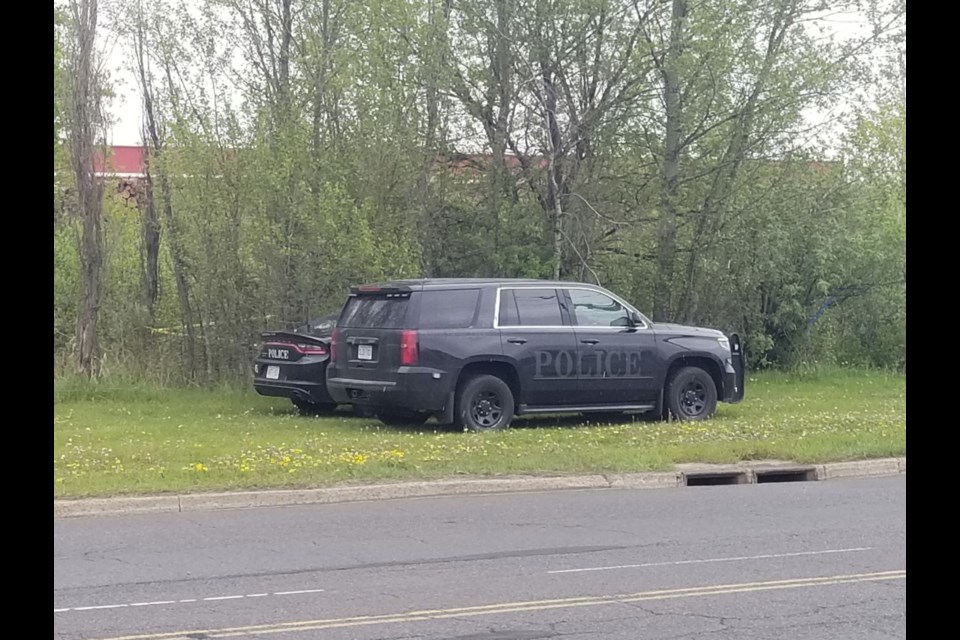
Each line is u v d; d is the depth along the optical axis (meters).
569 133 22.33
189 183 20.86
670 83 21.92
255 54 21.69
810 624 6.92
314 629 6.79
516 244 22.61
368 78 21.16
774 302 25.42
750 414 17.84
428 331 15.11
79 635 6.67
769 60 21.80
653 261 23.16
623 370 16.34
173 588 7.82
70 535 9.72
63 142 21.80
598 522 10.31
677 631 6.76
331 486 11.65
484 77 22.27
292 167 20.34
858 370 25.92
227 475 11.78
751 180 22.77
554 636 6.65
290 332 17.28
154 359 21.62
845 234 24.88
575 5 21.53
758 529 9.98
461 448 13.67
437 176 22.45
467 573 8.27
